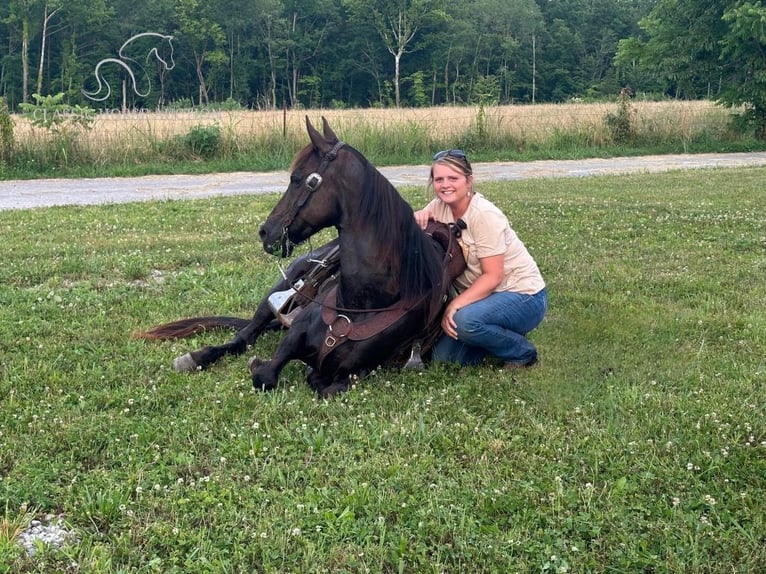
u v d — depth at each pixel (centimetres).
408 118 2520
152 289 725
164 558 322
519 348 535
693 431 435
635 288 752
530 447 418
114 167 1958
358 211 461
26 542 331
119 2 6128
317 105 7812
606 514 351
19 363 528
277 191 1559
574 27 9081
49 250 867
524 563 321
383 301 475
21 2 5750
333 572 315
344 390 488
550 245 938
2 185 1684
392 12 7800
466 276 525
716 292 734
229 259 855
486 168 2128
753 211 1176
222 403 469
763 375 520
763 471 389
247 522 346
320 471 388
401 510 354
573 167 2153
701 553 325
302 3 7800
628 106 2734
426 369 533
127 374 518
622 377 524
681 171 1873
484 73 8612
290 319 536
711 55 3033
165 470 388
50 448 406
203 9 6331
